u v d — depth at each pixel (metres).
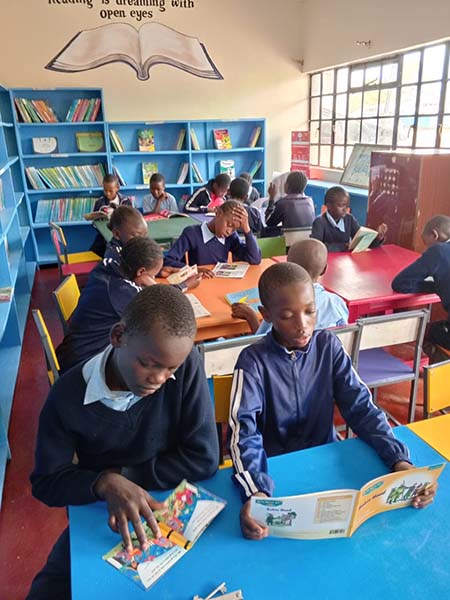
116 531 0.86
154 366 0.84
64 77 5.72
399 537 0.88
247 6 6.14
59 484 0.93
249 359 1.27
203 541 0.87
